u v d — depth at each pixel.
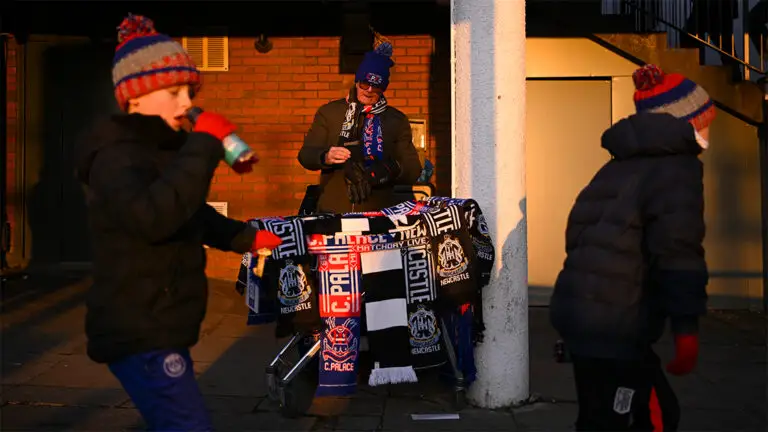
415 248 3.92
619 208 2.40
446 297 3.93
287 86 8.07
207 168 2.05
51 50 8.20
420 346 3.94
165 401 2.07
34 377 4.61
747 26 7.24
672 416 2.74
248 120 8.09
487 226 4.10
